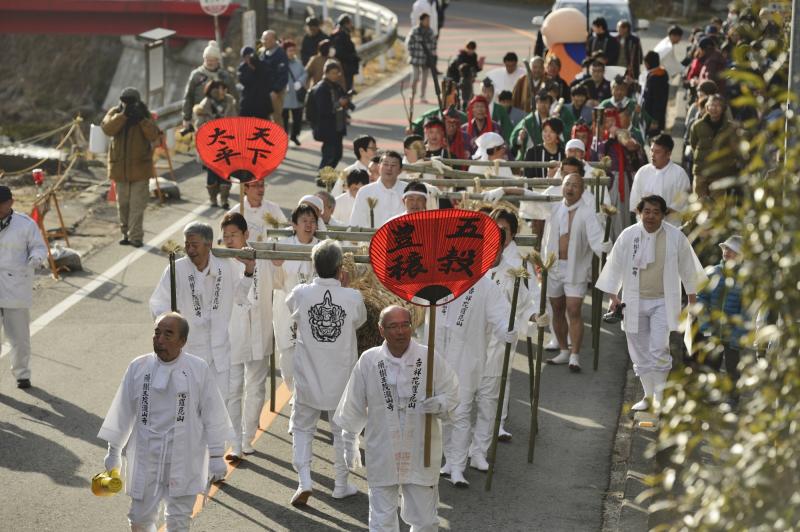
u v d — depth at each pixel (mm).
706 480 6336
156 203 25750
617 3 37281
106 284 20250
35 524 11672
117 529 11602
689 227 13719
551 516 11820
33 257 15070
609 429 14141
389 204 16141
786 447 5512
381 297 12375
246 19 36031
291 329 12750
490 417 13008
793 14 9648
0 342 15953
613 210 15641
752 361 6102
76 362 16484
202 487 9977
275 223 13930
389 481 10125
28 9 55812
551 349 17109
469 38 52188
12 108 73000
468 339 12234
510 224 13289
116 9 55406
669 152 18078
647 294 13867
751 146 6156
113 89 69062
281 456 13406
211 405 9922
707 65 27469
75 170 29328
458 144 20234
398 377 10031
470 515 11812
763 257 5867
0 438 13805
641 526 11344
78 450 13523
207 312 12016
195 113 25797
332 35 35312
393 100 38312
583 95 22609
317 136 27250
